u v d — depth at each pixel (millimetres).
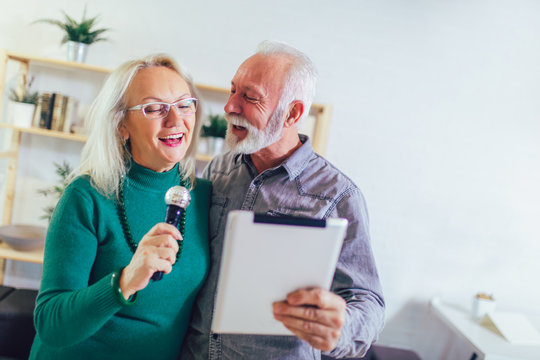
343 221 833
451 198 2855
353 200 1276
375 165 2828
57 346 1013
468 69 2773
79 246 1081
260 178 1322
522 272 2898
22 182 2777
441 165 2832
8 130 2732
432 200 2855
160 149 1167
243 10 2703
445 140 2816
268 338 1231
